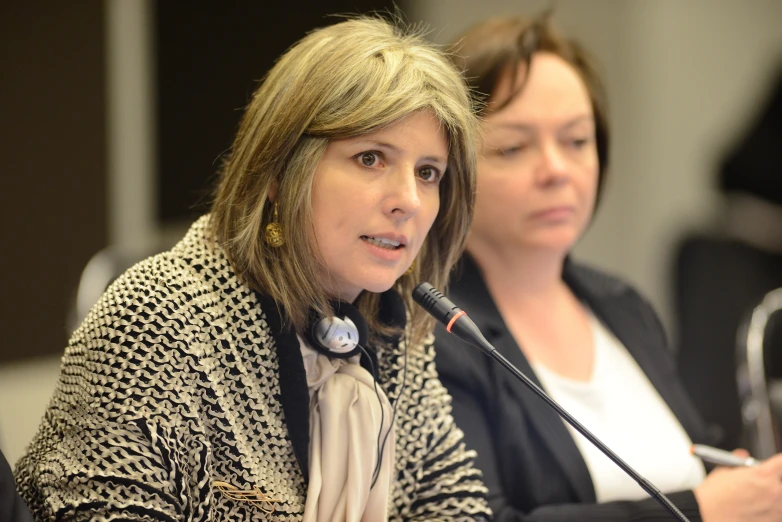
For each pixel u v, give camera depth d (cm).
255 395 482
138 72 1448
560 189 684
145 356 455
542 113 678
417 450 549
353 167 461
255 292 484
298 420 487
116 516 431
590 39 1834
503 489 645
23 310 1367
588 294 764
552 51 712
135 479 438
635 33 1858
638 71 1867
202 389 468
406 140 459
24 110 1348
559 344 721
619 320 766
